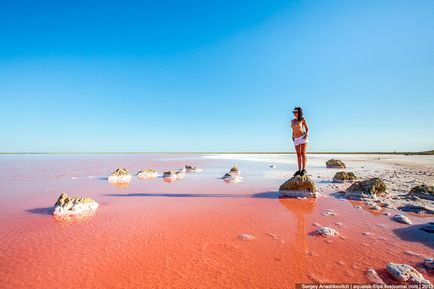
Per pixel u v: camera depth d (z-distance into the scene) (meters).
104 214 7.43
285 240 5.35
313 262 4.37
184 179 15.38
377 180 9.55
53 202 9.05
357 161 32.12
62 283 3.77
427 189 9.23
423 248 4.88
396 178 14.38
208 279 3.85
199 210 7.81
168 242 5.29
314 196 9.49
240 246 5.06
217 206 8.30
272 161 34.22
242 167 24.00
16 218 7.06
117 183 13.72
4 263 4.40
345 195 9.75
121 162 35.72
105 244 5.20
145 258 4.56
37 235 5.73
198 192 10.83
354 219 6.79
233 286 3.67
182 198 9.60
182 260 4.48
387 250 4.81
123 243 5.25
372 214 7.28
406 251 4.75
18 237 5.61
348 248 4.92
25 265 4.33
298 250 4.85
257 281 3.80
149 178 16.09
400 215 6.77
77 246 5.11
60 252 4.83
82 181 14.59
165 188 11.91
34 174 18.45
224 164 28.86
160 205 8.49
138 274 4.01
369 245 5.05
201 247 5.02
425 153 66.31
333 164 22.97
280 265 4.27
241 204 8.58
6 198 9.75
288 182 10.00
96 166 27.17
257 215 7.24
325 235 5.56
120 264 4.34
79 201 7.80
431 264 4.12
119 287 3.66
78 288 3.64
